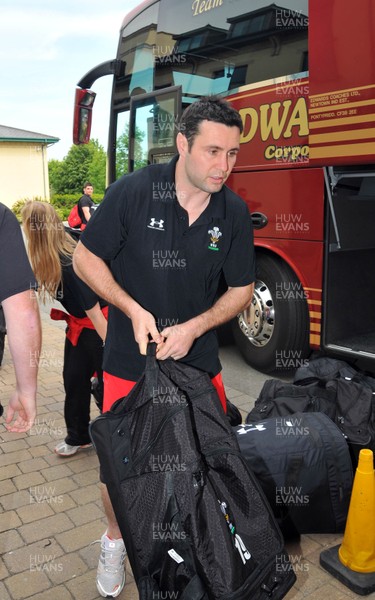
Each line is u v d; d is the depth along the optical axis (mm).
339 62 3582
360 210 4238
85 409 3459
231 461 1910
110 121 6617
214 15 4992
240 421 3232
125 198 2035
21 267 1719
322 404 3156
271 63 4430
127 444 1896
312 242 4285
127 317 2172
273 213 4555
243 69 4688
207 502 1791
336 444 2686
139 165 5980
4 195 31734
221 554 1730
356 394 3098
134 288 2174
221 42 4914
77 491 3178
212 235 2074
